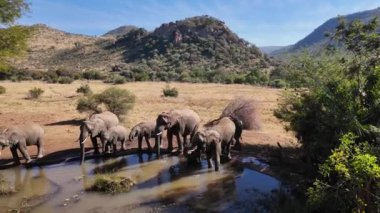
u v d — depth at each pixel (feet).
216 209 31.60
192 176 40.40
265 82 191.42
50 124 72.33
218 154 41.88
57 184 38.73
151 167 44.04
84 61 467.11
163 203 33.04
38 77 225.35
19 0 60.34
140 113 84.53
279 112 48.62
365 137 27.48
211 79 224.33
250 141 54.29
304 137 37.37
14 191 36.47
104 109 84.12
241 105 52.06
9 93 132.36
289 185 36.09
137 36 520.83
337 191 23.11
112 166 44.78
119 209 31.83
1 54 60.03
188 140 55.31
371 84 30.19
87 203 33.35
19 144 45.27
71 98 117.39
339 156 21.70
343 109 30.45
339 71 37.76
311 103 35.55
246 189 36.27
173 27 504.02
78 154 49.96
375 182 21.91
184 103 105.70
